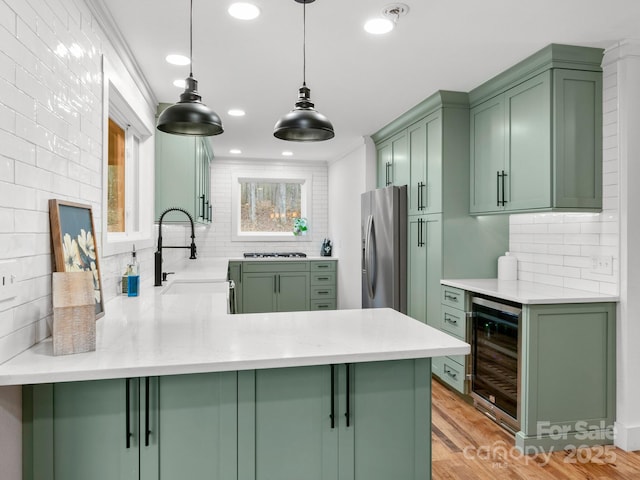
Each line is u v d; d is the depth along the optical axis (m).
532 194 2.88
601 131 2.77
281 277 5.98
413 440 1.62
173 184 3.72
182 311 2.18
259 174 6.47
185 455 1.43
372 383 1.58
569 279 3.05
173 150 3.72
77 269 1.81
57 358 1.39
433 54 2.76
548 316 2.64
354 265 5.40
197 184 3.86
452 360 3.48
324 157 6.32
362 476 1.58
